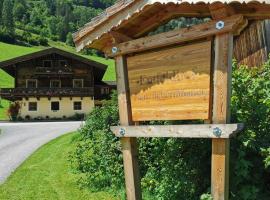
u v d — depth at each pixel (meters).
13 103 46.34
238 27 4.53
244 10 4.38
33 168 11.24
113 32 5.30
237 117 5.38
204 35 4.48
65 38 151.25
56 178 9.55
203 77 4.53
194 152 5.76
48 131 25.94
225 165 4.37
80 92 46.16
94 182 8.42
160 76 4.96
